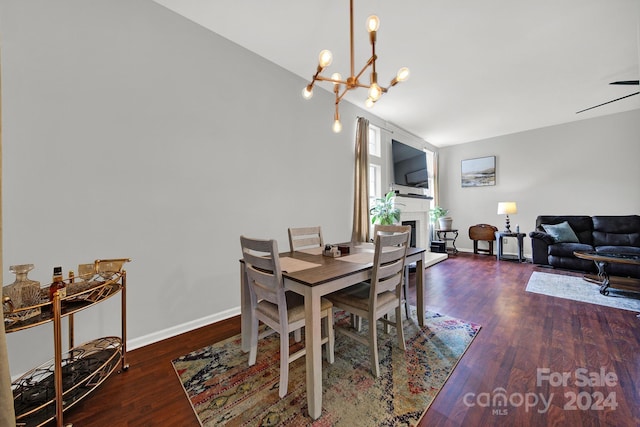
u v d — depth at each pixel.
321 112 3.32
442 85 3.29
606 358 1.69
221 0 1.97
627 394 1.37
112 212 1.80
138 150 1.90
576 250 3.82
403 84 3.26
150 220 1.96
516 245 5.29
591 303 2.64
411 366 1.64
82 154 1.68
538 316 2.35
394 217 3.95
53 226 1.59
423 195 5.54
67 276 1.62
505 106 3.96
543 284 3.30
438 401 1.34
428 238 5.61
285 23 2.21
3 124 1.45
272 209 2.76
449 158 6.22
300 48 2.54
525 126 4.91
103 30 1.77
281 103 2.84
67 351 1.61
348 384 1.47
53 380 1.39
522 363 1.65
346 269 1.55
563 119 4.56
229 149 2.41
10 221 1.47
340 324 2.26
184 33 2.13
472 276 3.75
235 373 1.58
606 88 3.37
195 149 2.19
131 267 1.88
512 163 5.32
